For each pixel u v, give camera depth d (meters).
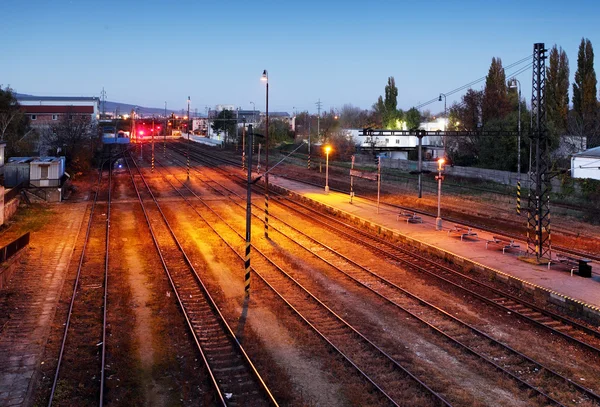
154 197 46.22
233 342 15.22
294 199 47.06
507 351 14.48
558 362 13.84
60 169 44.84
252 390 12.34
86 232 30.98
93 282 21.20
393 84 90.56
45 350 14.54
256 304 18.67
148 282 21.33
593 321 16.69
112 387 12.45
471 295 19.70
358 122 112.19
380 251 26.92
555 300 18.28
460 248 26.02
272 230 32.81
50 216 36.25
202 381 12.77
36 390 12.30
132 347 14.87
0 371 13.17
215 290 20.19
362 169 69.50
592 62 59.00
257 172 65.38
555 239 28.95
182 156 86.12
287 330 16.17
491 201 43.62
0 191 31.55
